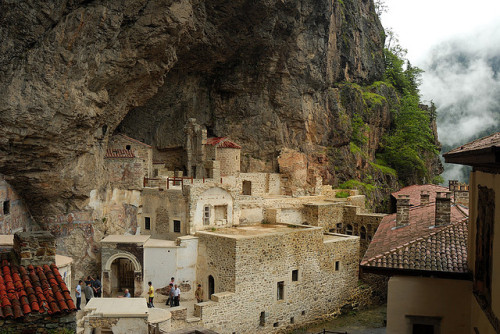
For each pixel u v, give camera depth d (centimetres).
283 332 3722
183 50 4525
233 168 5316
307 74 5762
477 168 1588
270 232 3875
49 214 3688
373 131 7250
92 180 3791
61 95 2992
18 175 3262
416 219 2630
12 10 2597
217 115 5669
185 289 3691
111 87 3606
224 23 4672
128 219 4156
